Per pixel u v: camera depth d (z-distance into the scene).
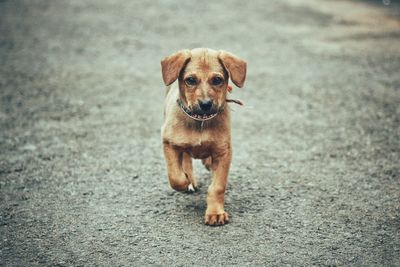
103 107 2.47
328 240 1.70
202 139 1.75
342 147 2.15
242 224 1.76
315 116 2.39
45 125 2.31
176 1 4.82
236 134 2.25
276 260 1.64
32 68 2.93
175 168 1.79
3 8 4.47
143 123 2.34
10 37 3.59
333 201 1.85
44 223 1.77
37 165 2.04
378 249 1.67
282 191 1.90
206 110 1.72
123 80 2.76
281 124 2.32
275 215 1.79
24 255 1.66
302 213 1.80
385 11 4.28
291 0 4.79
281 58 3.12
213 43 3.45
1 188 1.92
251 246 1.68
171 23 4.02
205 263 1.63
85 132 2.26
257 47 3.36
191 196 1.88
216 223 1.75
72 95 2.58
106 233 1.73
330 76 2.80
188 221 1.77
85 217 1.79
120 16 4.25
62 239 1.71
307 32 3.69
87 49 3.34
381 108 2.44
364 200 1.86
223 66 1.76
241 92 2.61
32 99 2.53
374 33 3.63
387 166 2.03
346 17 4.10
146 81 2.75
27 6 4.57
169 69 1.75
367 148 2.14
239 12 4.36
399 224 1.76
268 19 4.09
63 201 1.86
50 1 4.79
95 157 2.09
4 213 1.81
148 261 1.64
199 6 4.61
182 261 1.64
